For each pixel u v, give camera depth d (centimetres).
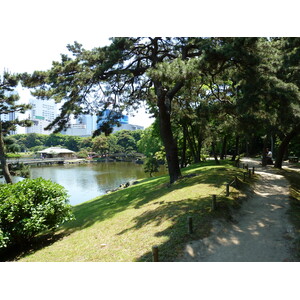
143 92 2253
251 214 1032
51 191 1061
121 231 964
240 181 1581
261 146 4925
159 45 1977
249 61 1159
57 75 1612
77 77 1584
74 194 3309
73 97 1736
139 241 802
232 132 2203
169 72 1157
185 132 3219
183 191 1395
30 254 910
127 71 1702
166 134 1825
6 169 2014
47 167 7231
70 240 1010
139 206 1331
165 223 909
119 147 10050
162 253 680
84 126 17525
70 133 17375
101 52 1630
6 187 1012
